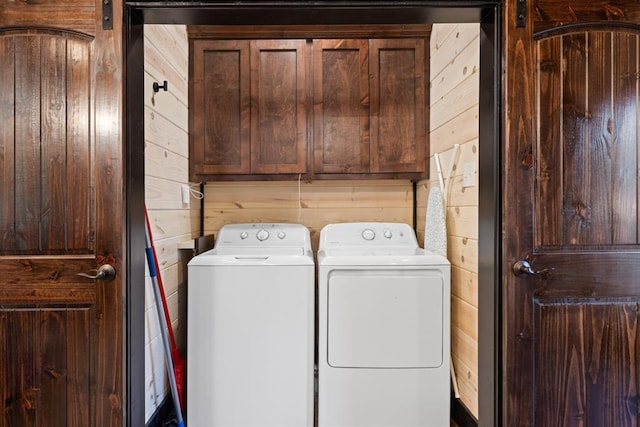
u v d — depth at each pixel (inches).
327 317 66.8
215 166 85.3
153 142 65.4
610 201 47.6
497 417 48.1
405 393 66.5
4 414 46.3
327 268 66.9
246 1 47.4
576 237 47.4
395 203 94.3
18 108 46.5
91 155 46.7
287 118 85.7
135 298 49.5
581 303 47.6
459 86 69.2
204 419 66.1
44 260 46.4
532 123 47.1
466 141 66.3
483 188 51.3
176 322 77.2
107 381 46.6
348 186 94.3
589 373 47.5
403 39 85.3
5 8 46.4
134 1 46.9
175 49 76.4
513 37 46.9
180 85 79.1
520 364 47.2
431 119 84.2
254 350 66.4
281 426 66.3
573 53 47.3
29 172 46.5
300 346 66.6
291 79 85.5
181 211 80.4
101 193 46.6
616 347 47.6
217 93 85.1
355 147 86.0
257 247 82.9
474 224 63.4
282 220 94.3
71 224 46.6
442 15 49.8
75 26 46.5
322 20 50.9
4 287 46.3
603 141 47.6
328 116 85.9
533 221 47.3
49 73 46.6
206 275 66.5
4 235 46.3
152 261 61.2
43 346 46.5
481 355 52.0
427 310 66.7
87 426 46.4
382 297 66.7
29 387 46.4
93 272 46.4
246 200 94.2
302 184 94.3
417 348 66.6
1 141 46.5
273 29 84.7
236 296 66.4
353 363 66.4
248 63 84.9
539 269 47.3
